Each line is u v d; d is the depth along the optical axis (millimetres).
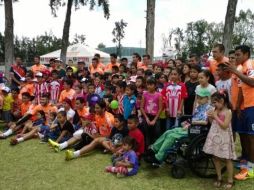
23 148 7715
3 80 12336
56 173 6020
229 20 12297
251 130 5566
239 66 5723
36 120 8789
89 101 8328
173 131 5824
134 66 9617
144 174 5898
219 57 6590
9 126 9406
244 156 6008
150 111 6863
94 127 7379
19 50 51062
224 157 5125
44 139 8180
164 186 5336
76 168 6250
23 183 5602
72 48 24156
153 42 13469
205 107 5727
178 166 5633
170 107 7008
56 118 8258
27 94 9477
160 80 7910
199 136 5508
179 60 9875
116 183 5508
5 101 9906
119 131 7012
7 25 16875
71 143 7590
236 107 5820
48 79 10141
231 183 5215
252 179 5523
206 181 5508
